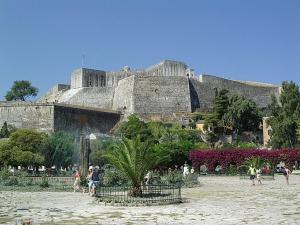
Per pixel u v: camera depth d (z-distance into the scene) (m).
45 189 32.19
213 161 62.53
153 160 23.28
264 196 26.91
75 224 15.30
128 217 17.05
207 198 25.55
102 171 41.72
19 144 64.12
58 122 96.31
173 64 131.50
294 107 85.12
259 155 61.88
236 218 16.67
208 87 121.25
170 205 21.52
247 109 102.44
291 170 62.53
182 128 98.44
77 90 130.50
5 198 25.89
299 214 17.92
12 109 100.44
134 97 112.50
